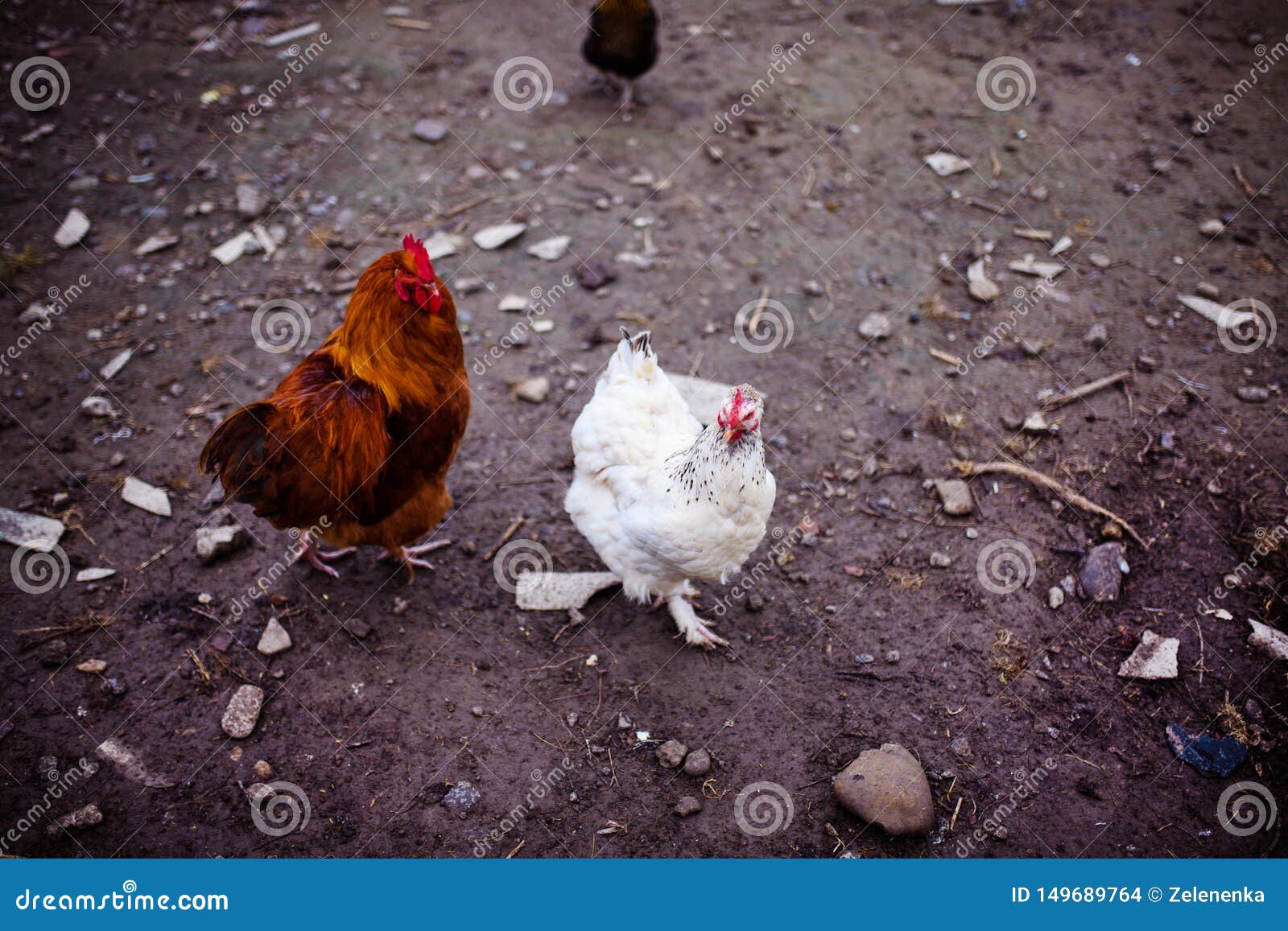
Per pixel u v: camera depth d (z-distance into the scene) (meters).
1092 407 5.53
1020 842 3.76
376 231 6.80
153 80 8.09
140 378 5.70
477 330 6.09
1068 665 4.36
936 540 4.92
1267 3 8.90
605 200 7.08
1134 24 8.84
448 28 9.02
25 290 6.19
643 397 4.13
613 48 7.39
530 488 5.24
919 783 3.80
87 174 7.11
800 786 3.94
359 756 4.04
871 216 6.96
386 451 3.96
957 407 5.60
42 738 4.03
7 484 5.05
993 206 6.99
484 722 4.18
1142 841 3.76
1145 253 6.53
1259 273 6.32
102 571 4.67
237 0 9.18
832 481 5.23
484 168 7.38
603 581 4.73
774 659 4.43
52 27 8.60
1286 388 5.55
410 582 4.75
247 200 6.93
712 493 3.68
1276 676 4.27
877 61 8.58
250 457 3.67
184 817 3.82
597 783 3.97
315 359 4.11
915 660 4.41
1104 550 4.73
